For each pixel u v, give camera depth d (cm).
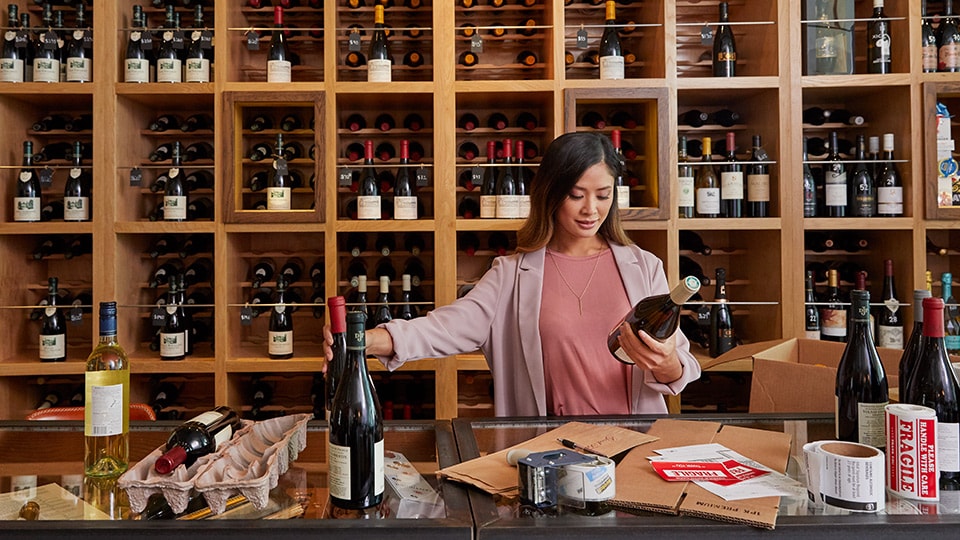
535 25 220
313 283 212
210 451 81
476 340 130
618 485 72
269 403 221
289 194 201
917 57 195
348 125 224
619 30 221
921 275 194
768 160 202
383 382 221
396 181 214
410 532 64
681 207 203
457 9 215
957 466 77
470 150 227
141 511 69
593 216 124
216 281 197
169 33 203
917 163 194
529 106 223
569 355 126
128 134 206
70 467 87
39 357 207
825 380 116
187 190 217
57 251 214
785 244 196
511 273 132
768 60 204
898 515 66
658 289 132
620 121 218
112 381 88
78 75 200
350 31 218
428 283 213
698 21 232
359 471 71
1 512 70
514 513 67
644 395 125
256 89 197
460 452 86
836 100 221
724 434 92
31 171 199
